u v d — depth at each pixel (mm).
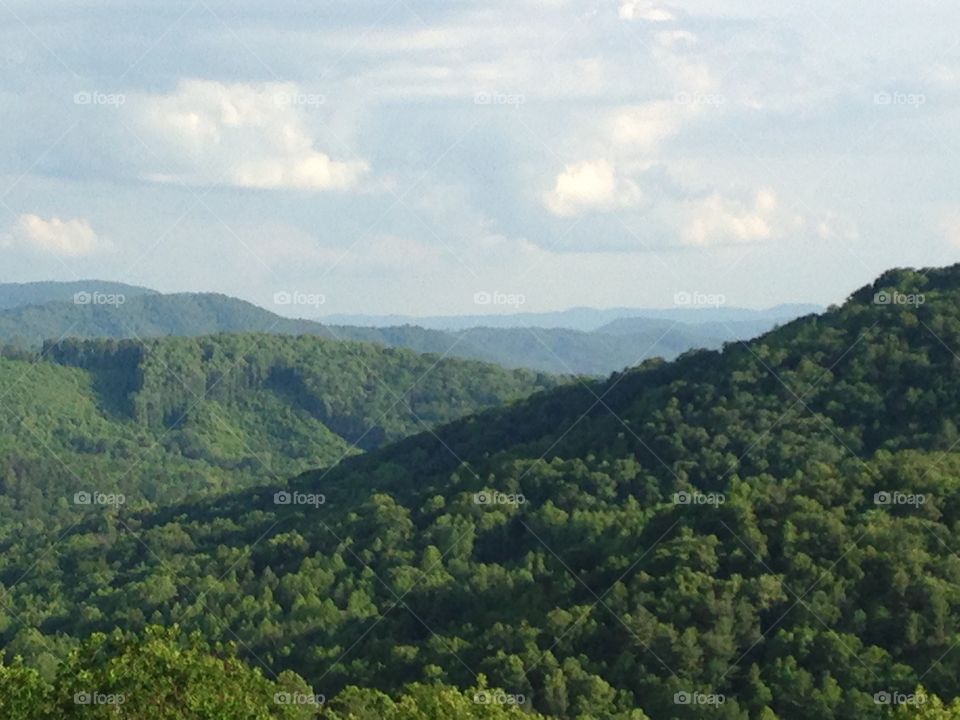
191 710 52750
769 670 81188
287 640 119000
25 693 52969
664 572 95688
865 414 120812
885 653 79688
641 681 84250
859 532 91250
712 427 128250
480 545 128375
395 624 115562
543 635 92938
